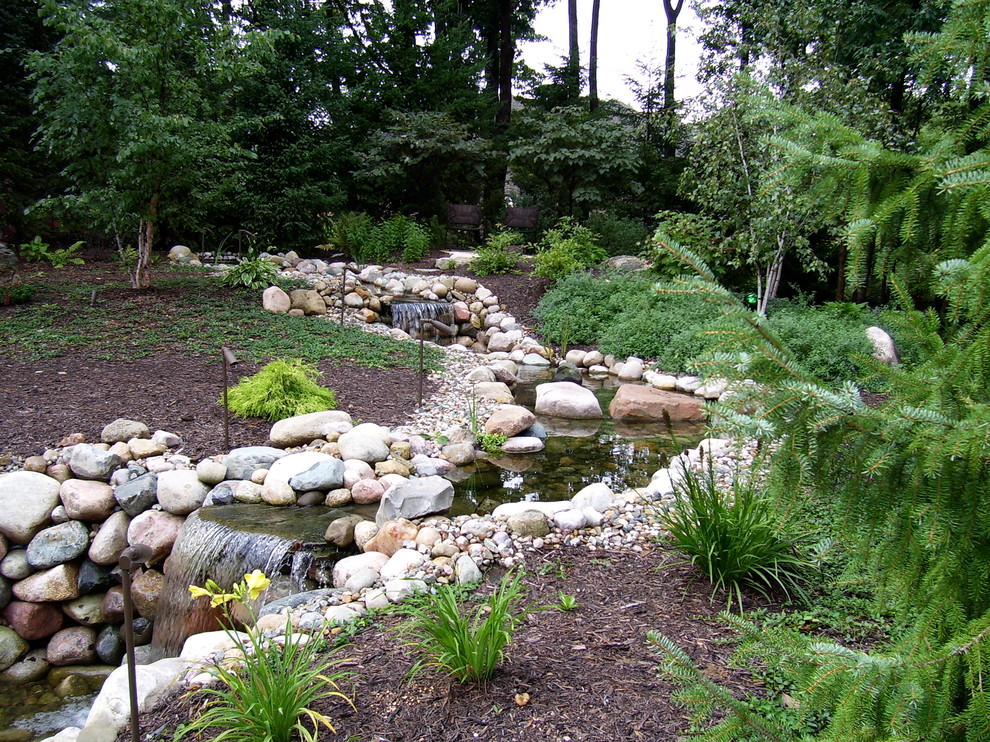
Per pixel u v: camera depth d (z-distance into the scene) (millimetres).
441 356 10469
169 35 9438
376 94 20156
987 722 1357
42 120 9773
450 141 18500
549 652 3066
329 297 12250
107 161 9758
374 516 5305
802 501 1762
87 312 9430
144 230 10508
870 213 1760
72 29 8812
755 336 1712
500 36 24422
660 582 3775
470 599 3641
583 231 15484
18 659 4797
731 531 3691
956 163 1545
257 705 2529
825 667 1500
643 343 11266
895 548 1666
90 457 5625
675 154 19500
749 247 10703
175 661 3188
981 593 1549
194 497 5473
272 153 16000
